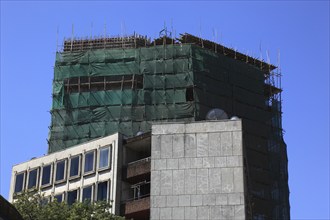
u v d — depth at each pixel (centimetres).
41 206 5647
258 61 10338
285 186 9375
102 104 9200
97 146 7600
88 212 5553
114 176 7200
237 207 5709
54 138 9150
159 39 9888
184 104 9044
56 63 9650
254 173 9006
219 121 6116
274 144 9550
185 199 5828
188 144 6066
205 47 10000
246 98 9581
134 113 9069
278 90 10238
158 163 6031
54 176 7838
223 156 5950
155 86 9212
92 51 9625
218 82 9406
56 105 9381
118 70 9456
